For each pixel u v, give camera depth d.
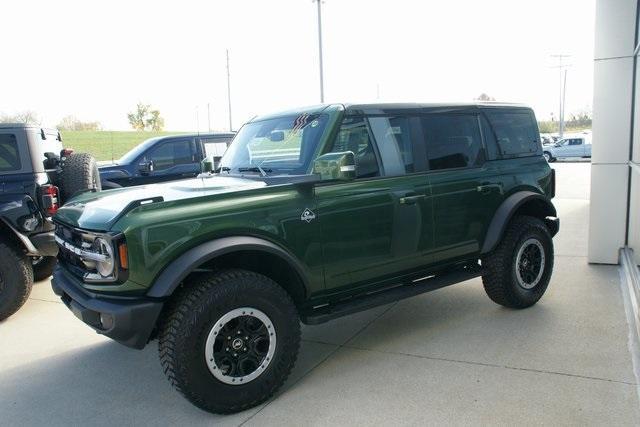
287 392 3.78
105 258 3.26
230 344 3.46
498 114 5.24
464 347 4.40
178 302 3.39
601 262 6.73
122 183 10.29
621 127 6.39
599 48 6.36
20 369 4.43
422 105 4.67
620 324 4.74
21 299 5.64
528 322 4.90
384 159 4.31
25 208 5.64
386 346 4.52
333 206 3.93
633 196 6.40
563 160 34.97
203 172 5.29
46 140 6.50
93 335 5.17
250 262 3.81
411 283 4.63
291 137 4.25
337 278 4.01
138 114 59.84
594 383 3.68
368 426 3.29
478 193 4.81
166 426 3.44
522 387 3.67
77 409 3.72
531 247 5.18
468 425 3.24
